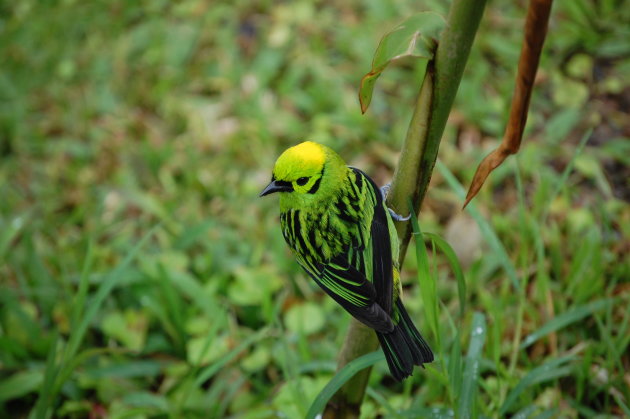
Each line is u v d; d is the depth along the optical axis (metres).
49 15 15.31
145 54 13.93
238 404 8.04
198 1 14.67
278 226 10.17
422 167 4.90
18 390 8.09
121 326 8.89
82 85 13.79
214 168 11.57
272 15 14.02
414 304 8.91
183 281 8.95
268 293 8.46
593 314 8.03
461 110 11.40
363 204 5.82
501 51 12.15
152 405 8.02
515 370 7.79
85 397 8.46
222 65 13.22
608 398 7.16
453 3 4.38
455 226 9.59
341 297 5.61
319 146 6.06
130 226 10.86
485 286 9.02
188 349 8.71
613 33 12.08
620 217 9.52
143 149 11.96
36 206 11.45
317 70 12.62
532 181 10.34
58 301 9.59
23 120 13.18
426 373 7.96
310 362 7.66
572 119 10.88
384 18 13.09
